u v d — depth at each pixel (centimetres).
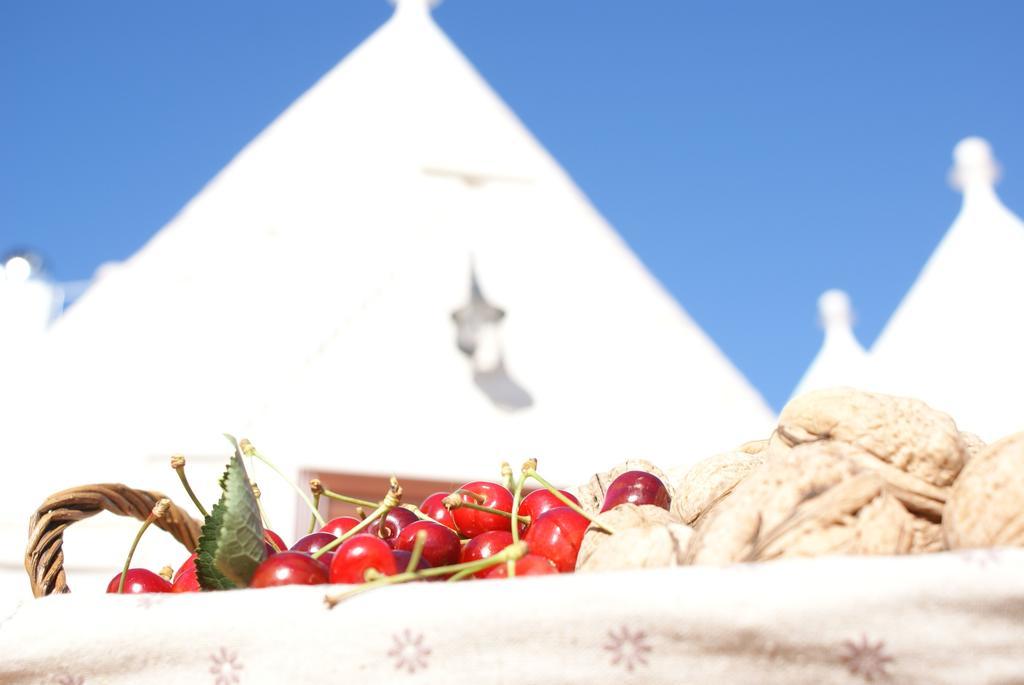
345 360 555
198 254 598
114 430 525
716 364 630
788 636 100
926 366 658
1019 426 594
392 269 584
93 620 117
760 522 117
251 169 628
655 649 103
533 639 106
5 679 117
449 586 110
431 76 660
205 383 539
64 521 154
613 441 587
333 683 110
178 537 161
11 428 526
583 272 627
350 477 535
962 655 98
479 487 175
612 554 131
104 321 585
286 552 134
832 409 133
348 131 634
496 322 594
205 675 115
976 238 686
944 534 121
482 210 625
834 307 796
